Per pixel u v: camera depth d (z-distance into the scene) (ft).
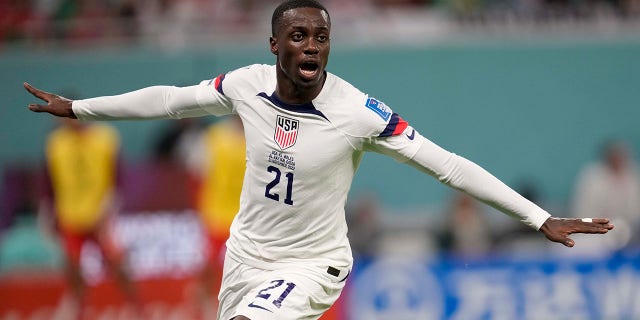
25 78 170.40
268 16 176.65
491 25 176.35
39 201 157.28
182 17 175.11
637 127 174.50
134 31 174.29
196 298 135.03
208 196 132.98
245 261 65.82
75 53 171.32
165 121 165.17
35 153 169.37
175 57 170.91
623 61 174.50
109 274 134.41
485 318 129.59
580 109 174.70
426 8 179.11
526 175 174.29
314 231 64.75
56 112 67.67
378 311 128.77
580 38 174.81
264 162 64.08
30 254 146.30
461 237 146.82
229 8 177.06
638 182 169.89
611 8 178.60
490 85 174.09
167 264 145.28
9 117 169.58
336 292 67.05
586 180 158.61
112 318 134.10
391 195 170.60
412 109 173.78
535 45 174.19
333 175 63.77
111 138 135.64
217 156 131.23
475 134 174.19
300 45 61.41
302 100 63.16
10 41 173.06
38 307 132.87
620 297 132.57
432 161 62.80
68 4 175.83
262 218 64.95
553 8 177.88
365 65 173.37
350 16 176.24
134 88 170.71
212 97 65.77
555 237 62.75
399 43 173.37
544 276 131.75
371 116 62.64
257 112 64.23
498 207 63.36
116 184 136.36
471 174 62.75
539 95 174.19
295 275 64.54
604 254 133.49
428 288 129.29
